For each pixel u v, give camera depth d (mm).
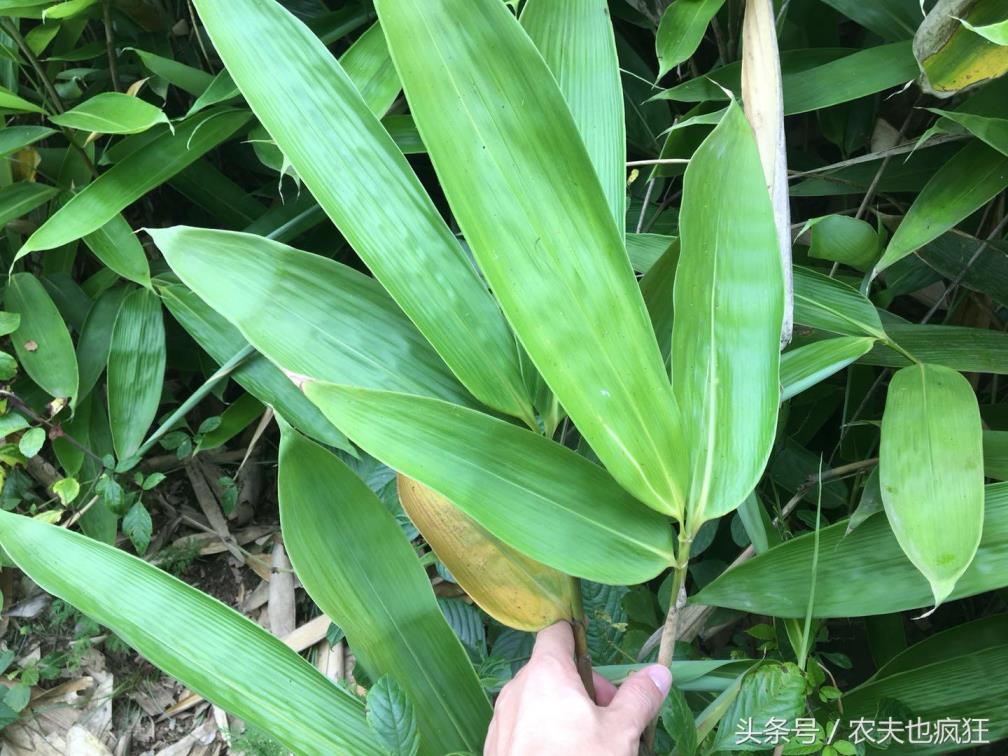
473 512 319
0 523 362
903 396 448
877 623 660
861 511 436
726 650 743
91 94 844
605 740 345
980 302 679
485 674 576
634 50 850
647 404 329
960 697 504
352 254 863
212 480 886
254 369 688
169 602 377
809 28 783
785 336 403
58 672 784
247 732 703
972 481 401
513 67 319
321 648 787
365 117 354
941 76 475
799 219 890
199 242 357
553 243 323
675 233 761
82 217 644
